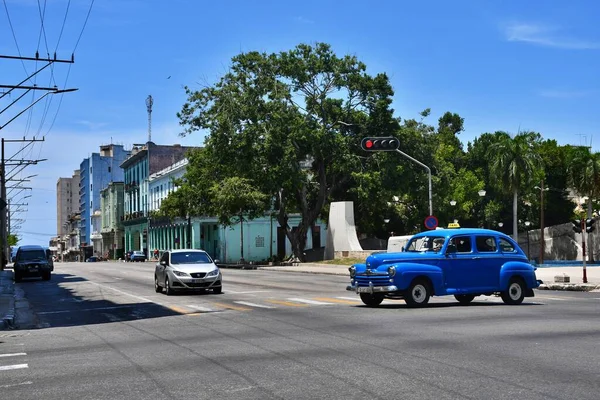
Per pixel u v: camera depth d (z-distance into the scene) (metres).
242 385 8.26
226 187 56.97
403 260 18.00
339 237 57.19
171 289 25.45
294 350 10.92
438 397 7.39
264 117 57.09
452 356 9.98
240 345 11.68
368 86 57.75
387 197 60.09
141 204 106.44
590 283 27.77
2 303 23.16
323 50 57.94
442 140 89.88
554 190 84.12
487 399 7.28
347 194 66.00
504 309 17.42
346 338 12.16
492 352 10.31
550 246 70.56
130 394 7.94
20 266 40.50
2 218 57.56
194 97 58.31
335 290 26.89
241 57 57.84
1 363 10.65
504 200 83.44
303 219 60.53
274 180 56.47
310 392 7.77
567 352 10.28
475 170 84.69
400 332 12.80
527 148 59.50
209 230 82.19
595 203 81.25
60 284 36.34
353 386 8.04
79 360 10.64
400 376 8.57
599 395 7.44
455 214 74.44
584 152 65.44
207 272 25.34
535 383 8.07
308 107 58.59
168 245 92.56
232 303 21.06
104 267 65.12
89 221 149.00
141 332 14.24
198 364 9.84
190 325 15.22
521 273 19.11
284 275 42.81
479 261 18.69
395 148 31.83
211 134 57.44
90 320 17.70
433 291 18.09
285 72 57.31
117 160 141.00
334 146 56.66
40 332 15.35
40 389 8.43
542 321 14.45
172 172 87.62
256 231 79.31
